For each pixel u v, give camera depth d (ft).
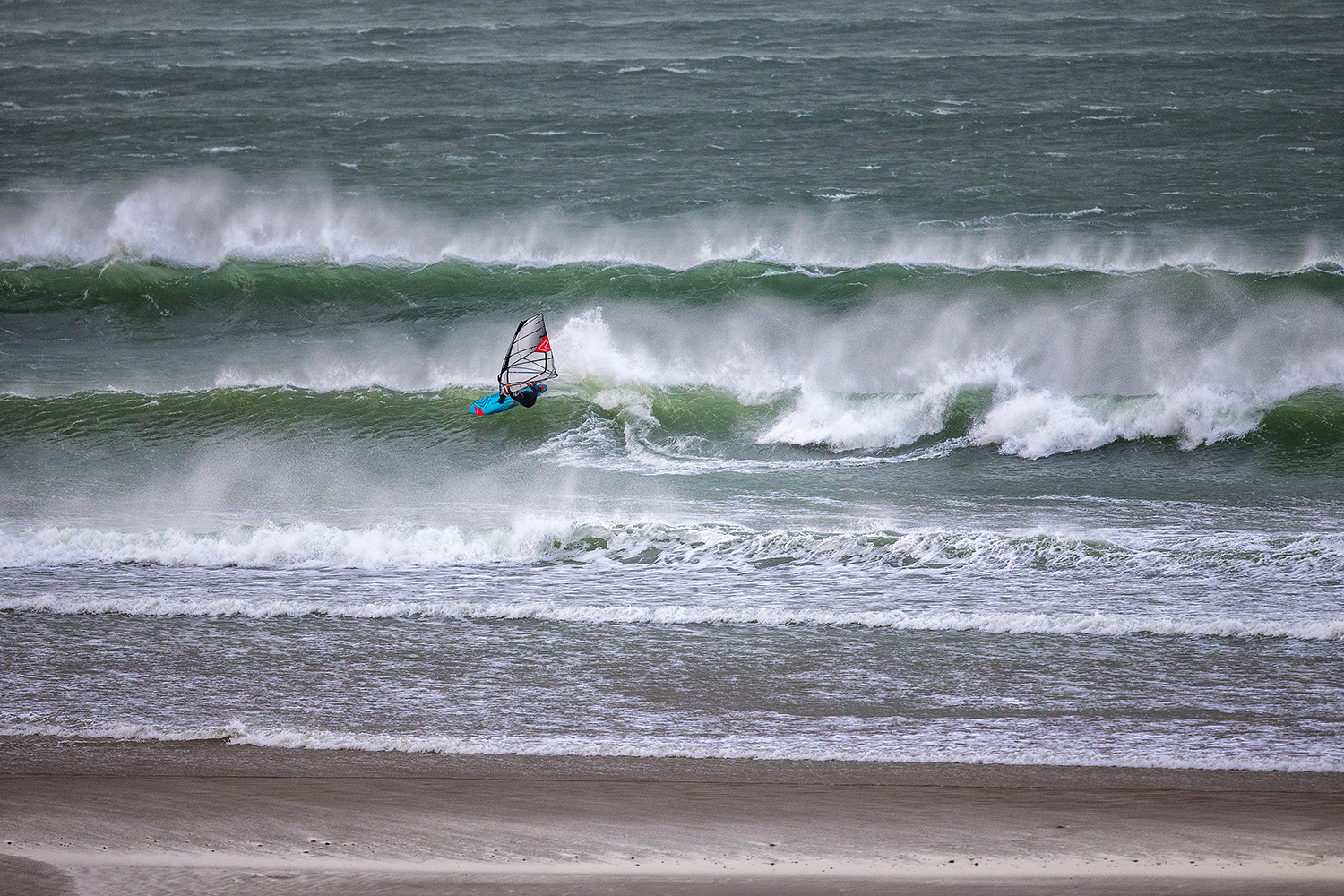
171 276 315.17
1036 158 426.51
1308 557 178.50
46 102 525.75
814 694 138.31
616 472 229.25
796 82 536.42
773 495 216.54
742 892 90.99
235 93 538.88
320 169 426.92
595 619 163.22
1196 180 397.80
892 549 185.68
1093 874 93.97
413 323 301.02
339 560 187.93
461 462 233.76
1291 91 499.10
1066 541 184.34
